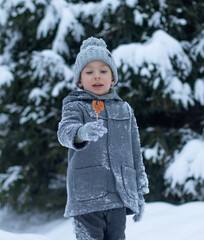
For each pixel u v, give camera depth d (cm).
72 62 693
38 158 701
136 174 200
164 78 568
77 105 184
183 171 551
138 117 689
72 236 470
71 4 667
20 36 699
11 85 652
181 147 604
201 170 540
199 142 581
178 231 319
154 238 316
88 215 177
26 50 717
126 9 616
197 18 661
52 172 718
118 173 180
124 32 634
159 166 606
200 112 681
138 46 583
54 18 659
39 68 618
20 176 672
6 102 690
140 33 641
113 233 182
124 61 567
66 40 651
